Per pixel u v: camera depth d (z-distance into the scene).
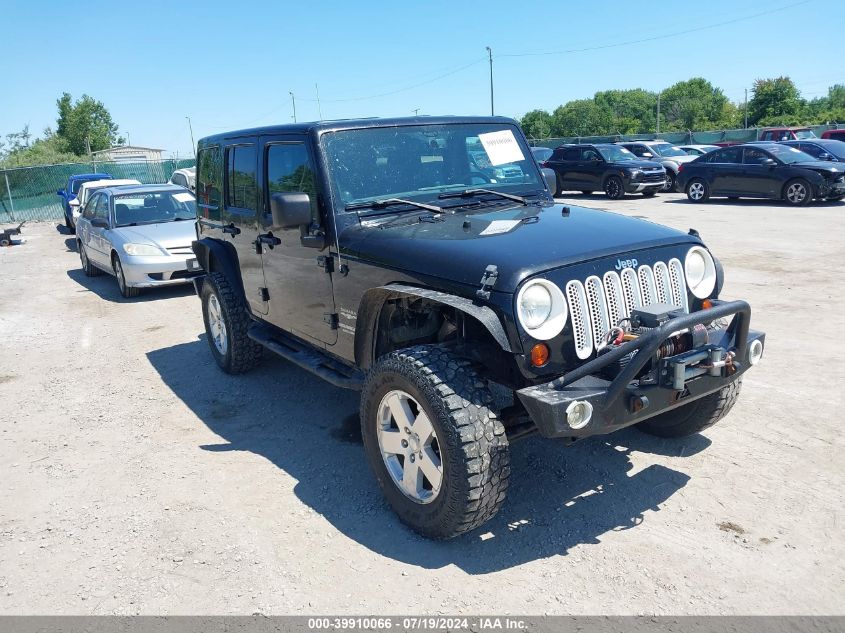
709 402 4.15
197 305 9.64
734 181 17.69
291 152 4.58
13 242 18.69
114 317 9.20
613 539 3.54
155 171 33.59
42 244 18.19
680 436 4.52
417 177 4.54
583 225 3.92
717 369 3.38
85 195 16.50
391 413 3.67
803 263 9.73
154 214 11.02
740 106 98.88
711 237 12.34
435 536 3.55
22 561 3.63
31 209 26.70
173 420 5.45
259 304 5.55
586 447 4.58
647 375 3.29
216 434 5.13
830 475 4.03
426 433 3.44
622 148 22.44
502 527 3.71
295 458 4.66
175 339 7.90
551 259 3.34
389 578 3.32
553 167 22.08
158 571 3.47
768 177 16.98
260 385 6.12
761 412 4.91
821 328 6.71
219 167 5.97
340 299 4.31
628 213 16.70
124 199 11.13
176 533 3.80
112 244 10.29
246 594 3.25
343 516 3.90
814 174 16.25
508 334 3.21
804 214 14.98
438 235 3.82
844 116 58.50
